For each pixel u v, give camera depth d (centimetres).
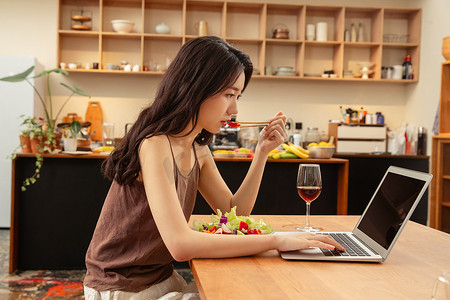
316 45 606
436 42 552
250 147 528
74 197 358
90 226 359
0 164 524
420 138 558
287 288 97
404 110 623
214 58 131
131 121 594
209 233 124
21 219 356
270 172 377
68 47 586
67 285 325
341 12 586
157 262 142
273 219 179
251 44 603
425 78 574
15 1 579
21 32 580
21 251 357
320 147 381
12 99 527
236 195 169
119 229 138
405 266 115
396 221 123
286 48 608
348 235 148
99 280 138
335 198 383
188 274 360
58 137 370
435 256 125
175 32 594
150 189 125
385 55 616
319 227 164
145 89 596
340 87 618
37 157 342
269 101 612
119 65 589
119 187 140
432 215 467
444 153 459
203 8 596
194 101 131
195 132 144
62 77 586
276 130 165
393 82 622
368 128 584
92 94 590
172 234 118
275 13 605
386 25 617
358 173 488
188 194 150
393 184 138
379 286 99
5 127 525
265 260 119
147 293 139
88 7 584
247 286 98
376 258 118
